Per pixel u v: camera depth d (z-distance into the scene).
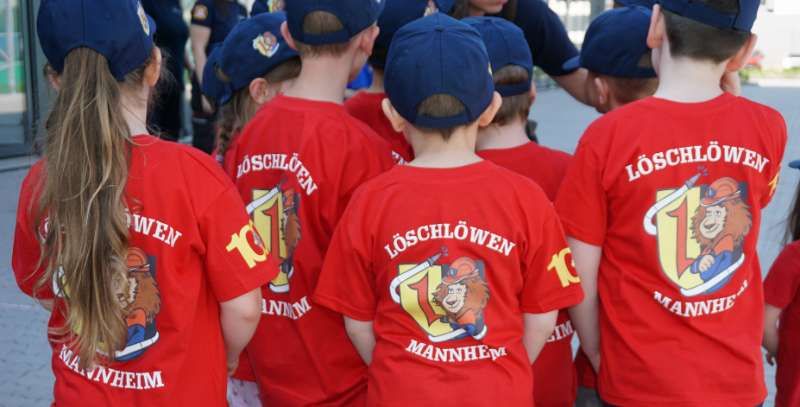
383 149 2.76
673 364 2.40
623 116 2.45
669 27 2.43
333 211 2.67
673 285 2.41
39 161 2.31
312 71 2.76
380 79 3.29
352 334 2.47
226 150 3.29
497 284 2.33
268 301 2.79
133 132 2.24
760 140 2.42
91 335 2.15
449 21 2.43
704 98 2.42
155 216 2.19
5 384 4.69
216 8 7.35
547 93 20.89
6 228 7.39
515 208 2.34
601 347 2.54
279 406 2.82
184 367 2.25
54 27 2.18
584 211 2.48
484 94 2.35
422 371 2.30
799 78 28.39
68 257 2.13
